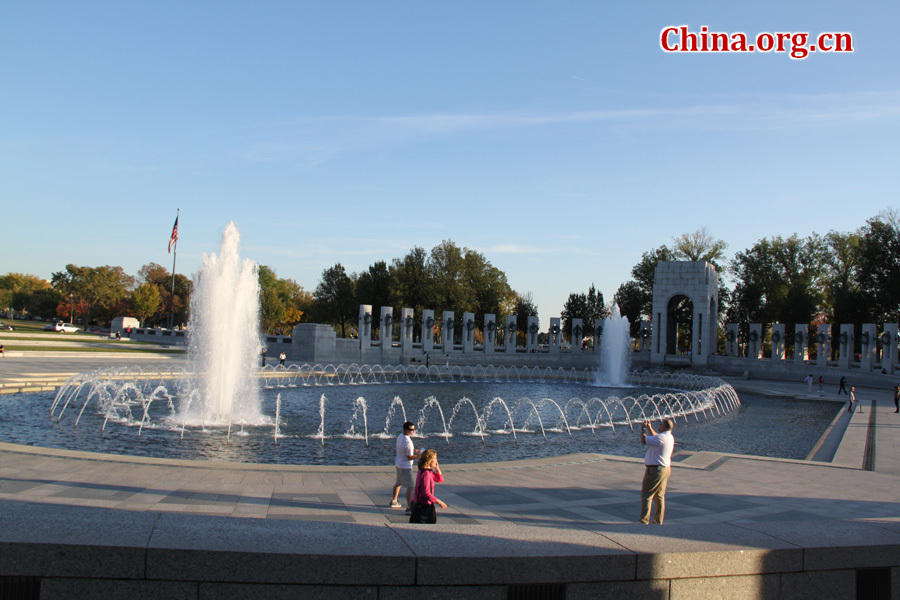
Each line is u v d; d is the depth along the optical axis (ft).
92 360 158.61
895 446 71.31
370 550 18.49
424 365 216.33
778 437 83.51
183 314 430.20
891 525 25.20
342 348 210.18
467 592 18.42
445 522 33.91
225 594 17.72
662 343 244.01
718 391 139.13
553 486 45.19
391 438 71.82
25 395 94.48
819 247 279.08
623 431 85.61
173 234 256.93
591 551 19.60
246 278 88.63
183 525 19.85
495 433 79.71
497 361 238.68
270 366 180.04
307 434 71.97
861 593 22.57
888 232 229.86
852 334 211.41
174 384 117.91
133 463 46.21
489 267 320.50
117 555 17.54
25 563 17.38
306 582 17.89
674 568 19.99
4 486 37.32
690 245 308.81
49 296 484.74
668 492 44.19
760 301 288.10
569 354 248.32
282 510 34.94
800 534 23.15
